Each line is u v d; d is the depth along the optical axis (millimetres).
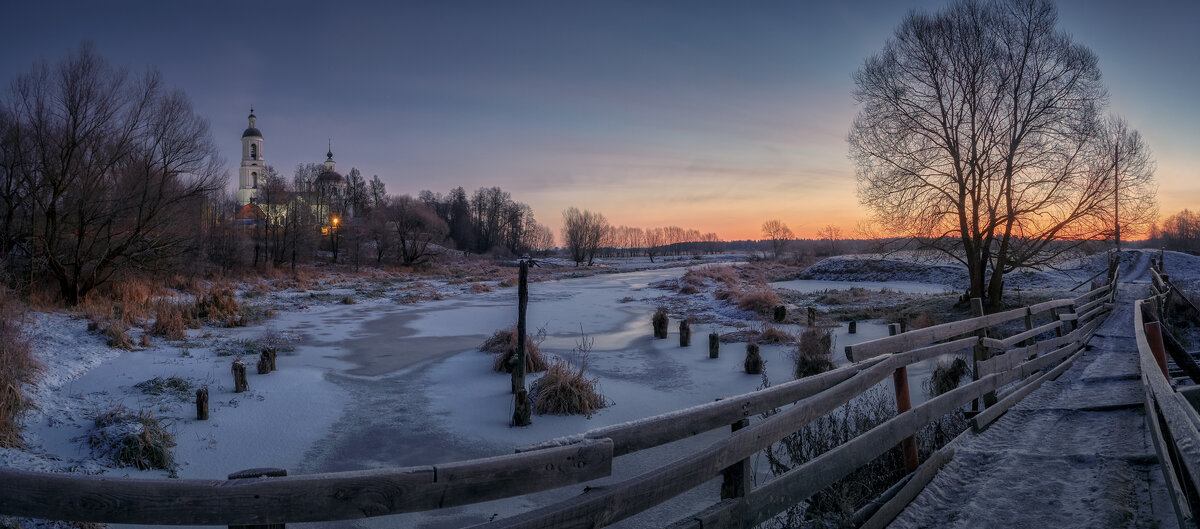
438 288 41062
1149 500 3406
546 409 10727
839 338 18859
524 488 2068
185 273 29719
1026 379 6992
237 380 11750
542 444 2260
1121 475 3807
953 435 5539
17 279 19500
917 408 4238
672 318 24516
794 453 5770
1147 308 7371
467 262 78625
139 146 22859
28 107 20609
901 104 22234
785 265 73062
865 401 8820
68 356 13109
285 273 43469
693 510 6617
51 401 9781
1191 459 1898
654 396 11891
